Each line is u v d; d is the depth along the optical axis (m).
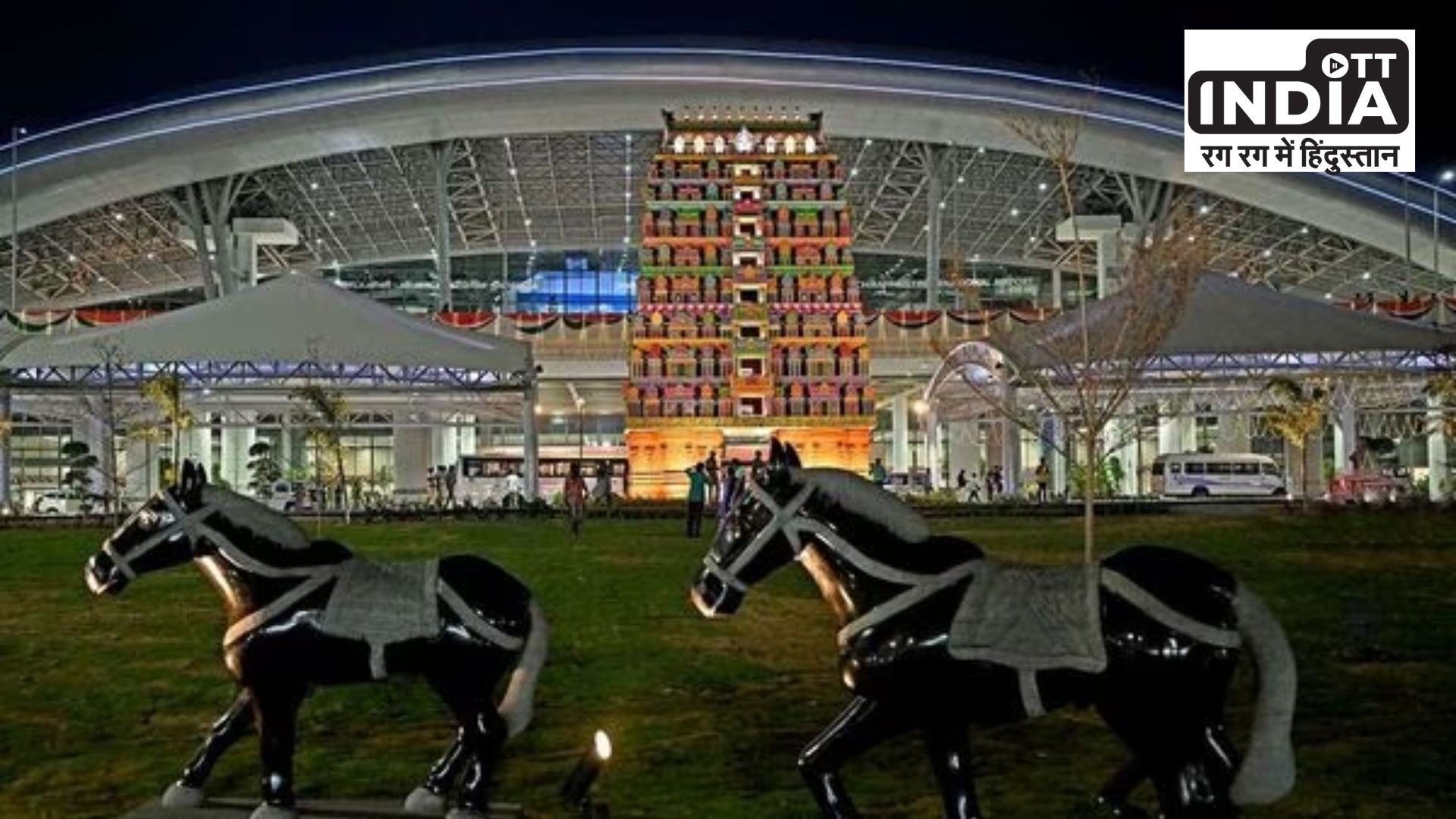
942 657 5.59
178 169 71.25
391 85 69.75
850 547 5.84
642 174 80.50
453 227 88.94
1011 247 92.81
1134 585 5.53
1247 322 39.78
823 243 51.84
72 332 40.44
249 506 6.86
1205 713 5.43
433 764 8.99
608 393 72.00
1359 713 10.42
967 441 69.31
